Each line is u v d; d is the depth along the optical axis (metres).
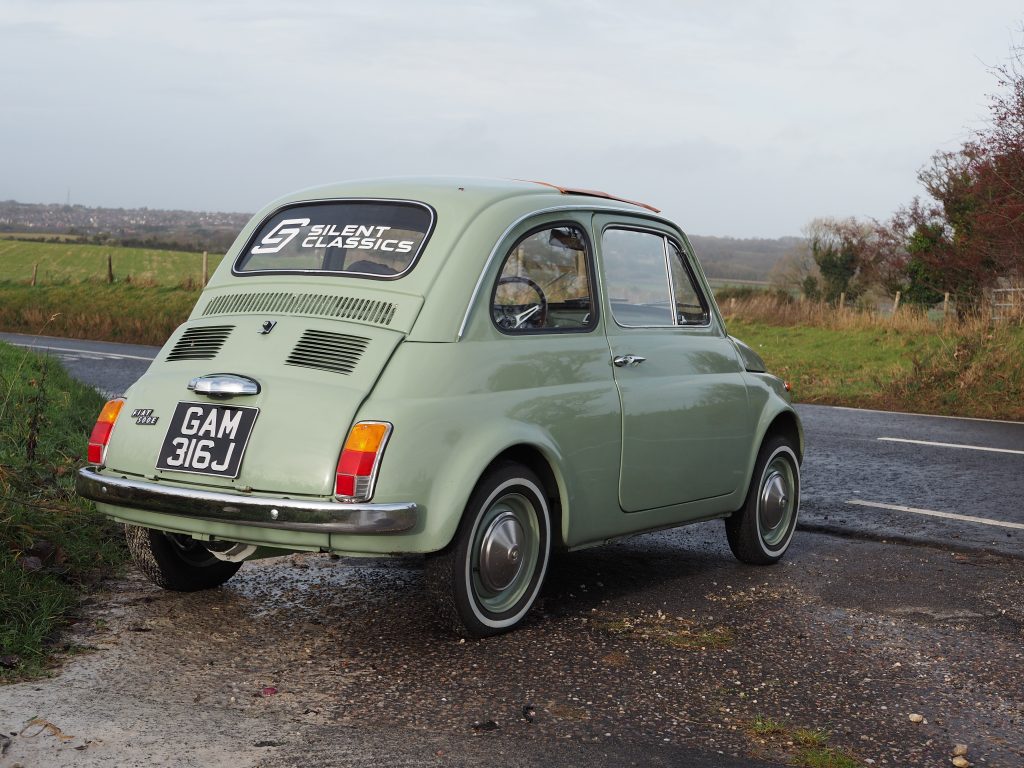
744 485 5.70
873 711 3.74
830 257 39.25
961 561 6.07
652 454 5.02
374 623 4.53
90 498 4.33
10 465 6.01
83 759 3.04
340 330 4.20
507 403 4.29
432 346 4.13
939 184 27.47
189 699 3.57
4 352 10.64
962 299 25.86
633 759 3.22
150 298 29.91
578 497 4.63
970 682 4.08
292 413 3.97
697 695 3.83
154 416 4.26
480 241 4.41
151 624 4.38
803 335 24.80
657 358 5.18
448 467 4.00
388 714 3.51
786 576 5.67
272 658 4.04
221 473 4.00
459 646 4.26
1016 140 19.08
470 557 4.21
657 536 6.62
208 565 4.91
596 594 5.16
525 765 3.14
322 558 5.67
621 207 5.26
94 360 17.22
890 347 22.06
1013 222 19.39
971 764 3.31
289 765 3.07
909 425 12.24
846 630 4.71
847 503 7.64
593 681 3.92
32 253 47.47
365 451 3.83
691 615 4.87
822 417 12.96
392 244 4.48
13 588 4.40
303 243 4.70
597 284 4.97
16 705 3.42
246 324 4.41
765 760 3.27
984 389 15.03
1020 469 9.22
